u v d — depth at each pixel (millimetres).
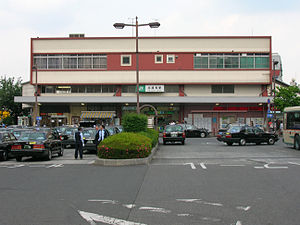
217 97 44375
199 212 6742
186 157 18109
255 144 28516
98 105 47281
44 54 46844
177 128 28406
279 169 12969
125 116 23250
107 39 46656
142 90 46062
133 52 46312
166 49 46438
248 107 46625
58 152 19609
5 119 58906
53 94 47094
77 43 46781
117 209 7012
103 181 10594
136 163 15000
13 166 14969
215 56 46469
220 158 17375
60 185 9930
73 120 47438
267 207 7109
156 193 8656
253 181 10352
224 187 9414
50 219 6277
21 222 6090
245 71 46281
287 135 23609
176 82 46125
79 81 46375
